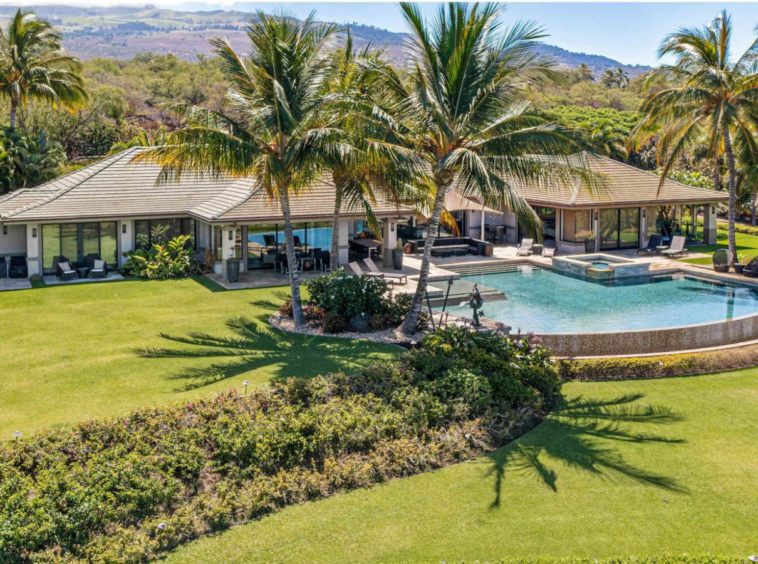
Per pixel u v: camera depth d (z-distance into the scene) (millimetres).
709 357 19109
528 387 16531
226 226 29969
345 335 21531
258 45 20266
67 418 14812
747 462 13516
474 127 19750
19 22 47438
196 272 31750
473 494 12344
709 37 30375
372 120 19547
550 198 38156
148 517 11336
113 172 34281
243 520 11492
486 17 18906
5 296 26969
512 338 19703
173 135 19469
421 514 11672
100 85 69750
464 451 13906
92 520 10914
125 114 77625
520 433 14945
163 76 94000
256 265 32906
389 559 10398
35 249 30234
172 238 33781
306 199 32062
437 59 19469
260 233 32875
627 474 13055
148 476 12094
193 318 23688
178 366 18375
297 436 13453
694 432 14930
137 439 13188
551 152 18875
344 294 22094
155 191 33969
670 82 33094
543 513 11695
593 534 11062
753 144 31844
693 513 11695
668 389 17562
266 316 24016
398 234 41281
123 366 18375
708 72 29750
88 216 30922
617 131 81250
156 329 22203
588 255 35031
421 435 14312
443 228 42594
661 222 41031
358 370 17828
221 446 13000
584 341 19750
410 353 17953
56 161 46625
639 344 19906
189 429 13531
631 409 16250
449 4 18734
